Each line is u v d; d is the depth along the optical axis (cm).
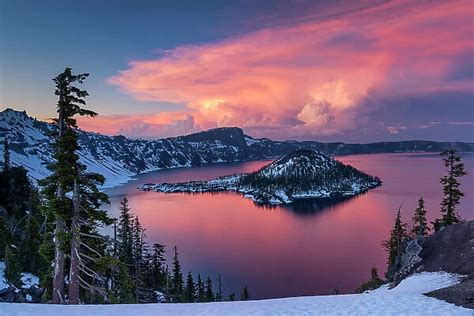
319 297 2139
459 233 2784
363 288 5641
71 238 2503
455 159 4556
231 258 16450
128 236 7169
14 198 7862
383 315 1652
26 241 5809
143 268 6862
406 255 3023
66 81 2392
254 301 2136
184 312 1908
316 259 16062
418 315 1620
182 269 15012
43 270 5519
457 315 1597
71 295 2523
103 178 2545
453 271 2386
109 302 3067
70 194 2614
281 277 14025
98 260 2545
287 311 1816
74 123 2427
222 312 1878
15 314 1823
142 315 1858
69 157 2380
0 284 4359
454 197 4547
